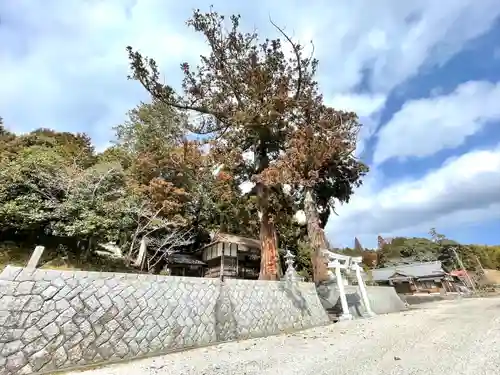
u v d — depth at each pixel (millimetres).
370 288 15414
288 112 15539
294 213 17594
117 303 5746
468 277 40938
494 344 5141
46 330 4727
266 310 8859
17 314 4559
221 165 16062
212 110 16359
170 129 20141
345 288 14016
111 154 20828
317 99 16266
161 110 20500
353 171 17531
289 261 11656
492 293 33938
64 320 4973
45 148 16594
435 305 18172
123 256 12672
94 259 11383
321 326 9711
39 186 10570
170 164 17797
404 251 52375
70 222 9922
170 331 6242
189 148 17672
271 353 5539
